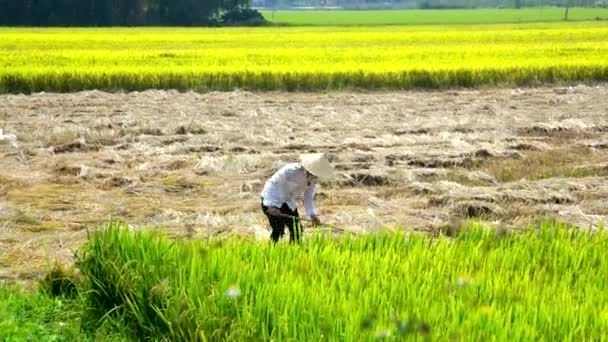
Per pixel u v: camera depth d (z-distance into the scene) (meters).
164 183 18.69
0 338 9.53
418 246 10.93
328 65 42.81
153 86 38.94
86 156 21.86
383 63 43.78
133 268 10.09
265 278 9.27
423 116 29.92
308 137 24.77
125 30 89.69
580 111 31.70
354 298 8.62
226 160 20.28
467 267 10.26
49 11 111.81
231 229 15.19
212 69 40.28
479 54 50.38
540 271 10.14
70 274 11.39
